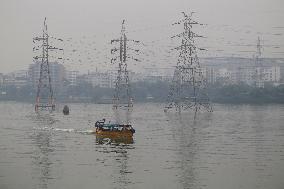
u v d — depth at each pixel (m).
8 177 55.16
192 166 62.62
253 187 51.56
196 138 96.50
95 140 89.62
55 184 52.12
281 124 135.88
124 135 92.44
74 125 126.69
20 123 134.12
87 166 62.00
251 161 67.00
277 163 65.25
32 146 80.69
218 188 51.03
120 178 55.06
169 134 104.38
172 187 51.12
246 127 125.56
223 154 73.19
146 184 52.38
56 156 70.06
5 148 78.19
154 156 70.69
